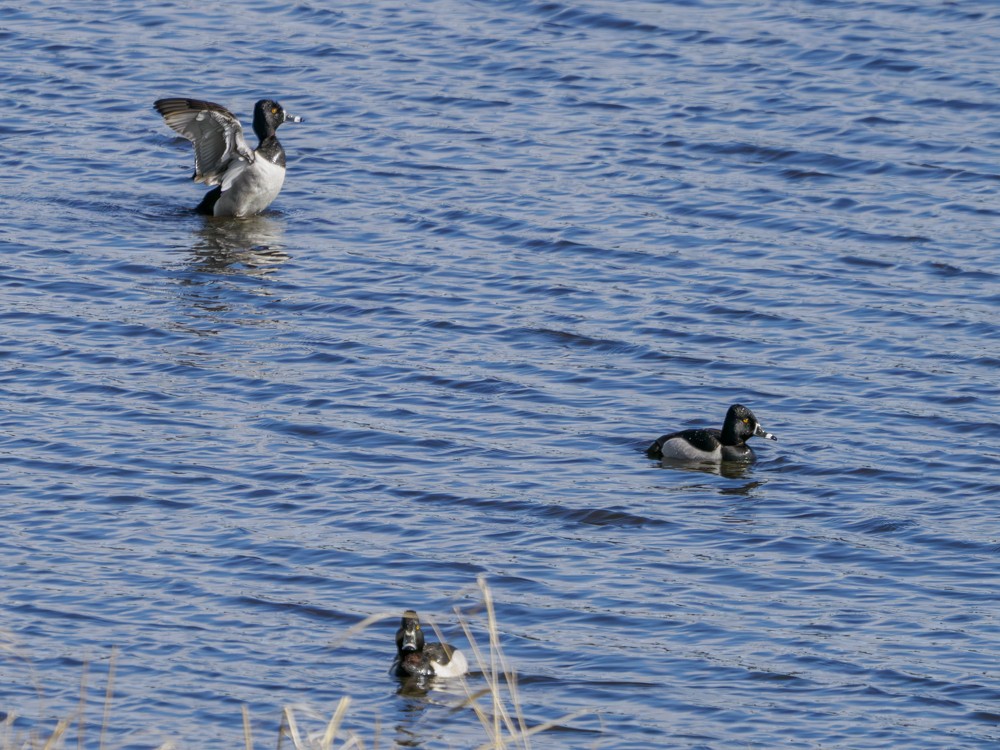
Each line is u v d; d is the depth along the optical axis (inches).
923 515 871.1
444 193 1305.4
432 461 926.4
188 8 1670.8
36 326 1090.7
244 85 1494.8
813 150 1359.5
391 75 1513.3
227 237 1246.9
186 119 1262.3
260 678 706.8
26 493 871.1
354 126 1423.5
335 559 813.2
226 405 990.4
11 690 687.1
